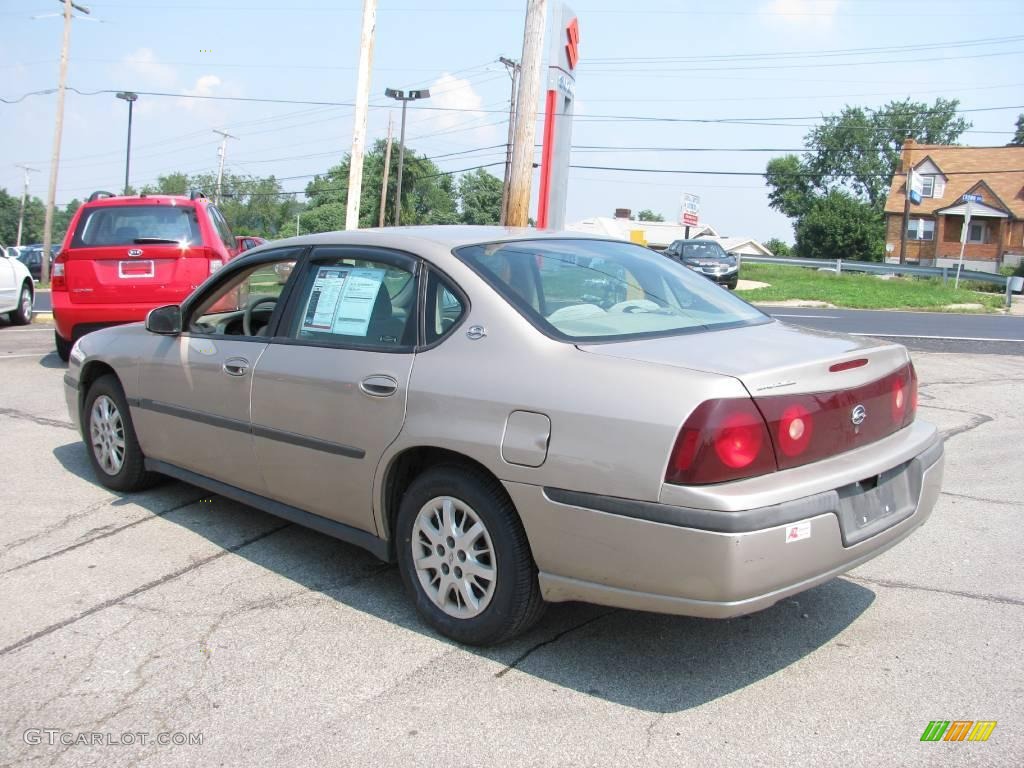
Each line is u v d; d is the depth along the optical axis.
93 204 9.62
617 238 4.72
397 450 3.73
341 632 3.80
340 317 4.18
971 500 5.59
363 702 3.25
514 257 3.96
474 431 3.45
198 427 4.83
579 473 3.17
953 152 53.88
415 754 2.93
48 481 5.93
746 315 4.13
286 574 4.43
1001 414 7.94
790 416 3.10
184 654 3.61
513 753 2.93
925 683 3.37
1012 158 52.59
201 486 5.04
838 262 38.62
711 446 2.96
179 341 5.02
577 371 3.29
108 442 5.66
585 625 3.88
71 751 2.96
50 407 8.09
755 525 2.94
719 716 3.15
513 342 3.50
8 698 3.29
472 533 3.58
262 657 3.59
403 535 3.86
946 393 8.91
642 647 3.67
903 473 3.57
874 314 21.05
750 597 3.00
